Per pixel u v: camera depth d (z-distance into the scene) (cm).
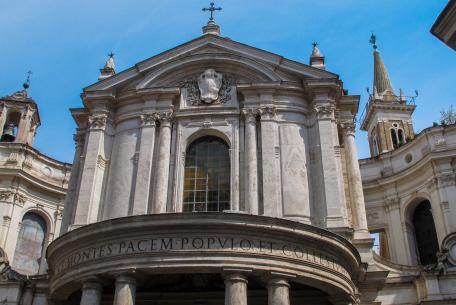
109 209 2277
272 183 2186
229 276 1625
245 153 2283
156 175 2275
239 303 1590
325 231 1775
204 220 1661
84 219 2216
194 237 1669
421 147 3525
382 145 4284
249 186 2192
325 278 1755
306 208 2172
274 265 1664
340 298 1867
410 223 3556
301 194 2195
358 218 2269
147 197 2228
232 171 2252
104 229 1723
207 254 1636
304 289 2067
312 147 2325
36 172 3784
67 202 2458
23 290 2370
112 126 2480
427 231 3478
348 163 2398
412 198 3516
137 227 1686
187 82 2497
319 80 2380
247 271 1636
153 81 2489
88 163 2342
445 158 3303
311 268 1728
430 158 3334
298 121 2366
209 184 2300
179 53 2544
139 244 1681
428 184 3400
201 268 1627
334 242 1797
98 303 1695
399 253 3481
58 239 1867
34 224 3716
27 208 3662
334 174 2202
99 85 2514
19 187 3619
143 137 2362
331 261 1802
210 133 2383
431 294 2216
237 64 2477
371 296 2070
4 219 3469
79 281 1745
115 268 1662
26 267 3556
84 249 1775
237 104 2403
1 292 2347
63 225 2403
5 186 3572
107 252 1709
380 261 2364
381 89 4931
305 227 1739
